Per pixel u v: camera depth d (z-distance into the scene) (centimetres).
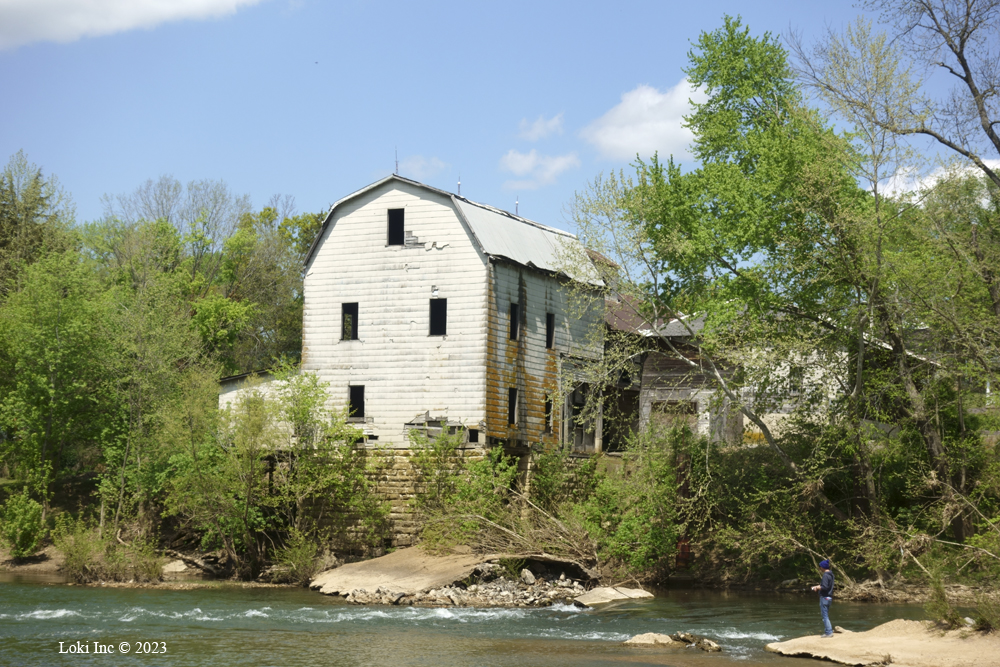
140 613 2559
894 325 3120
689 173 3666
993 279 3062
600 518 3444
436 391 3666
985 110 3023
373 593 2952
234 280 5988
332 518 3725
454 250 3697
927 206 3069
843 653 1975
